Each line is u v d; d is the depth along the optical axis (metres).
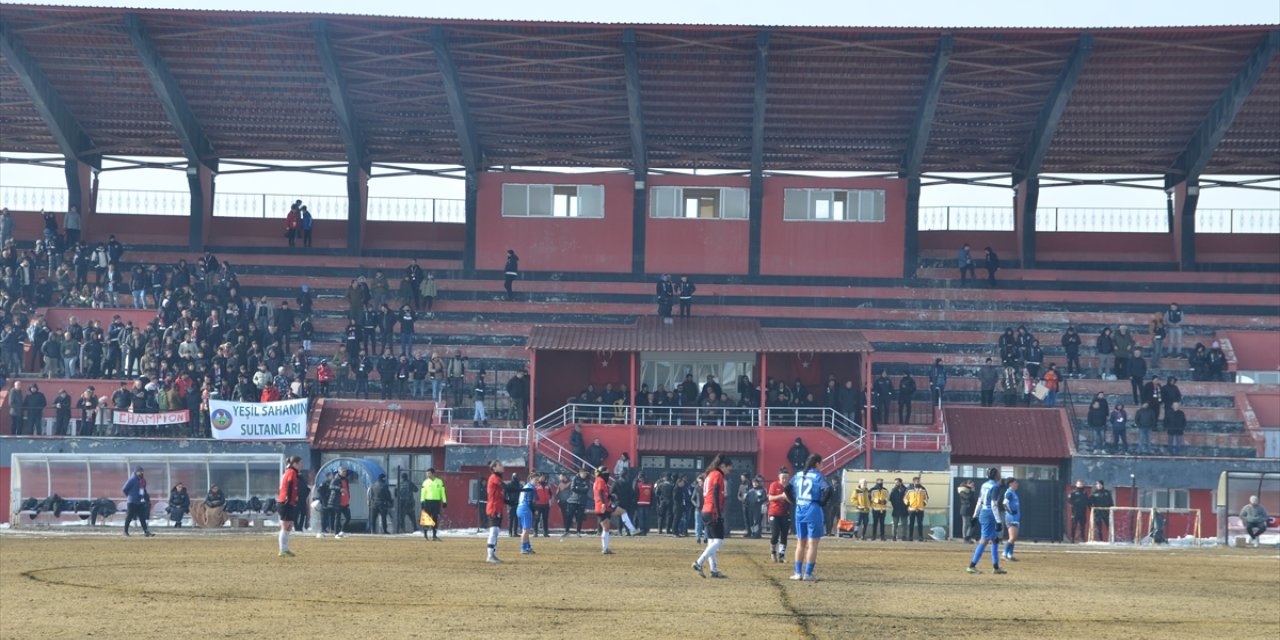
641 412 57.59
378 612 21.75
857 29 58.75
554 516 54.12
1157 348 62.66
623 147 68.88
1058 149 69.12
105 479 51.72
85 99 66.06
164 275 64.12
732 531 51.78
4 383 57.94
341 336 64.75
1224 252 71.19
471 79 63.31
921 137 65.25
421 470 56.31
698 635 19.88
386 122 67.81
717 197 69.62
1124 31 58.38
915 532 51.12
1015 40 59.53
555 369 63.03
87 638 19.03
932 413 59.84
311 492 49.97
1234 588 28.81
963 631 20.91
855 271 69.06
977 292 67.75
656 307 67.31
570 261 69.38
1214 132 64.56
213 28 59.62
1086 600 25.27
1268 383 63.06
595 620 21.16
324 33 59.03
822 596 24.66
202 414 55.19
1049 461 57.56
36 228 70.94
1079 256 71.50
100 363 59.19
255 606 22.36
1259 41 59.09
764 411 56.66
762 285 68.25
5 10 58.19
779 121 66.75
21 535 43.41
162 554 33.41
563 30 59.47
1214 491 55.25
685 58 61.47
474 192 69.56
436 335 65.19
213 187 71.62
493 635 19.62
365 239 71.62
